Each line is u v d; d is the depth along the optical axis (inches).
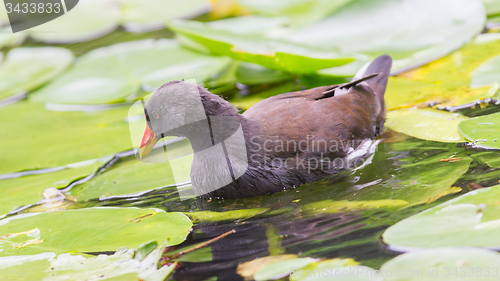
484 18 352.8
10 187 257.8
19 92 372.8
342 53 320.2
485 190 170.1
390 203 185.0
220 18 458.9
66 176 263.9
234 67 380.2
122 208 216.2
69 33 446.0
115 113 340.5
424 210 171.2
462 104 271.1
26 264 173.9
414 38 356.2
